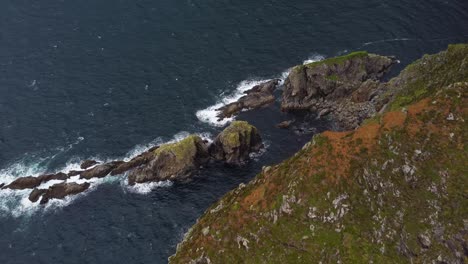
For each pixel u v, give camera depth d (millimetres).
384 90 122500
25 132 124375
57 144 121000
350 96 126312
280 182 86875
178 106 130000
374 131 85562
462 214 74875
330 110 125188
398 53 140500
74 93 134875
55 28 157250
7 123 126875
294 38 149875
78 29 156750
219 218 89688
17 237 101500
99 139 121875
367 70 132250
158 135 122188
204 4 166125
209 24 157250
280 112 126562
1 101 132875
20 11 164875
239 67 141000
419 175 79750
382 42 145250
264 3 165500
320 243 79375
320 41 148125
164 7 165625
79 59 145750
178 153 112188
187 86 135750
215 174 112688
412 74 117500
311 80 126688
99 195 109250
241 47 147750
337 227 79812
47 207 107062
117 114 128500
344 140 86312
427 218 76625
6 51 148500
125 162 114688
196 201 107250
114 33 155000
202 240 88125
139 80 138375
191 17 160625
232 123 117188
